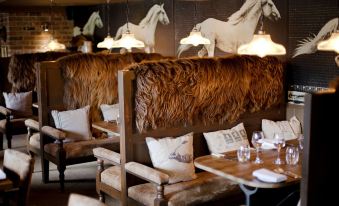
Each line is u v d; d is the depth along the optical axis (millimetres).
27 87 6582
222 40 5609
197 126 4137
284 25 4746
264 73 4527
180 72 3953
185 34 6223
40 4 7730
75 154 4703
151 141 3750
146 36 7047
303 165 2631
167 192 3484
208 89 4117
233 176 2969
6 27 8578
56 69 5105
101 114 5344
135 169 3523
